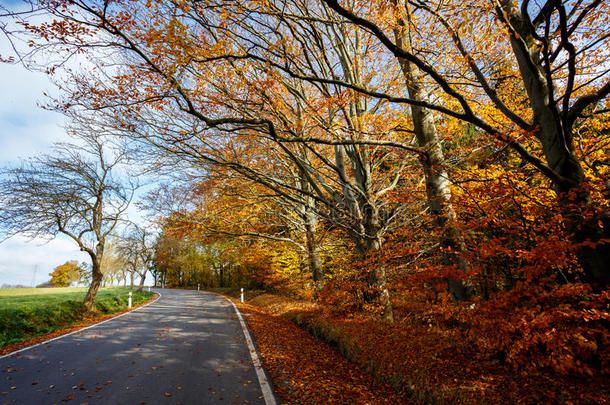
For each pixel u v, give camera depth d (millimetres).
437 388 3979
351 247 12094
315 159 13344
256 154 11867
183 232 12836
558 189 4352
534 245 4543
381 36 3998
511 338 3963
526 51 4438
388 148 9555
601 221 3855
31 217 12078
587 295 3637
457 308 5164
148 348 6945
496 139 4750
